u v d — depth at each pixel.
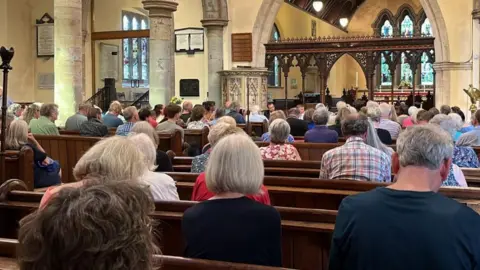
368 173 4.74
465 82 16.55
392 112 10.03
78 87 11.80
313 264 3.51
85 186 1.25
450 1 16.47
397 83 29.72
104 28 22.98
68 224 1.12
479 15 15.55
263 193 3.56
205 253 2.77
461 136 7.39
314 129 8.38
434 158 2.33
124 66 24.95
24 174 5.70
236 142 2.95
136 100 23.94
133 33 21.64
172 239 3.67
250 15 17.73
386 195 2.31
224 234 2.77
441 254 2.11
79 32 11.84
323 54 17.34
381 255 2.19
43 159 6.31
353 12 30.17
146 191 1.29
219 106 17.59
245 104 17.42
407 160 2.37
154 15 14.46
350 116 4.95
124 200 1.20
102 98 21.23
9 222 4.00
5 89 5.51
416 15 29.00
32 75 21.19
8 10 20.12
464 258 2.12
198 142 9.83
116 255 1.12
